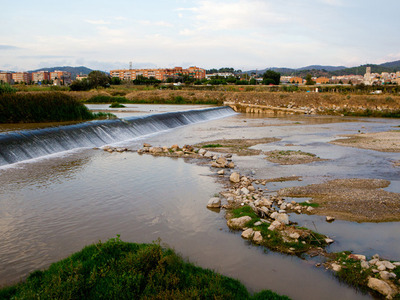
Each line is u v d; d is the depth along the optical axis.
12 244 12.28
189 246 12.24
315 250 12.00
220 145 34.66
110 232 13.43
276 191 19.16
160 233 13.38
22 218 14.77
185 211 15.87
